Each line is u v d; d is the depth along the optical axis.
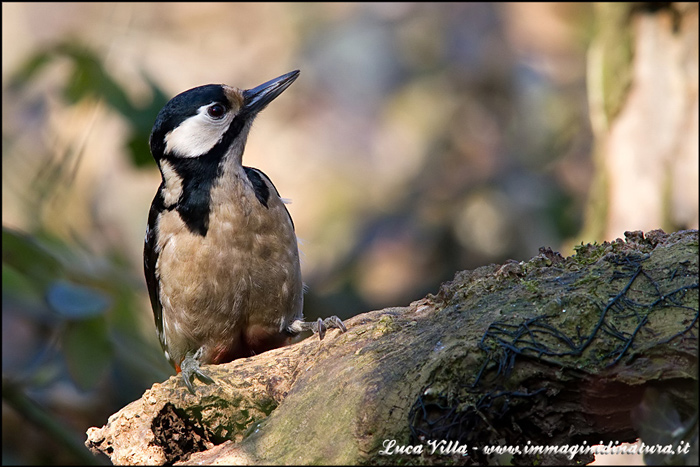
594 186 12.73
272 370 7.58
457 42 18.72
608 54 12.27
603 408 6.29
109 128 17.80
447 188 17.23
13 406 10.11
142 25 22.80
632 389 6.17
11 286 9.63
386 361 6.74
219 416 7.57
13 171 14.25
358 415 6.45
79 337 9.84
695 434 5.84
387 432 6.36
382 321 7.30
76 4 22.00
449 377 6.39
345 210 18.66
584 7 18.14
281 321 9.55
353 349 7.12
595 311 6.34
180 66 22.77
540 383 6.33
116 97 12.19
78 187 17.42
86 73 12.22
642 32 11.99
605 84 12.28
